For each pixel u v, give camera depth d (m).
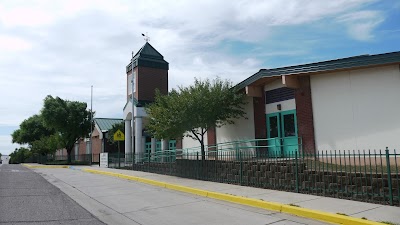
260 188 12.88
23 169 29.17
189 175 17.48
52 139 48.84
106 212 9.77
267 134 19.06
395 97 13.58
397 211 8.55
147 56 32.81
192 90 18.22
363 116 14.47
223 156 16.09
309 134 16.27
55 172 24.66
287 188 12.20
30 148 76.62
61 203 11.18
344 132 15.03
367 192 9.98
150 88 32.34
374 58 13.50
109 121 49.19
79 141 57.41
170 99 18.38
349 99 14.98
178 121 17.66
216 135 22.48
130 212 9.71
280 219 8.52
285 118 18.14
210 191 12.38
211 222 8.30
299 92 16.89
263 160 13.57
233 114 19.59
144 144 34.41
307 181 11.59
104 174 22.11
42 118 44.31
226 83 19.48
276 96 18.78
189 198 11.88
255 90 19.34
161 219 8.76
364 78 14.56
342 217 7.99
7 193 13.19
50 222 8.49
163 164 20.27
